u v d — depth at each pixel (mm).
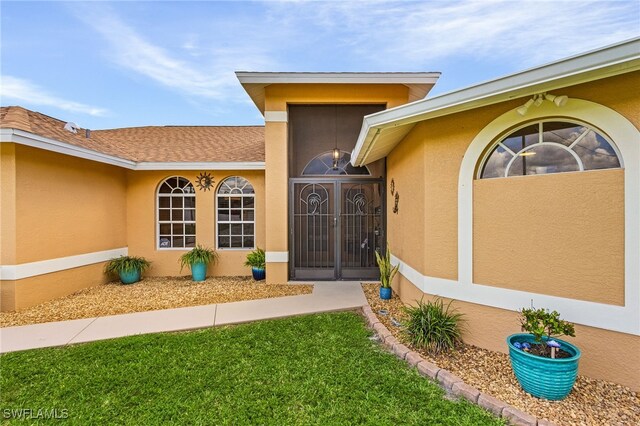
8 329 4867
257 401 3012
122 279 8297
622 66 2717
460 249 4281
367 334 4617
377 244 8000
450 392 3158
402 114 4223
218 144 10820
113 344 4277
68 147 6641
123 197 9172
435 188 4562
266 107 7602
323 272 7965
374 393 3117
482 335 4051
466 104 3664
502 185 3865
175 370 3592
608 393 3000
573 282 3350
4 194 5887
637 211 2979
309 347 4176
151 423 2721
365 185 8055
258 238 9477
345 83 7324
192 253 8773
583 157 3365
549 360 2803
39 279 6391
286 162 7688
